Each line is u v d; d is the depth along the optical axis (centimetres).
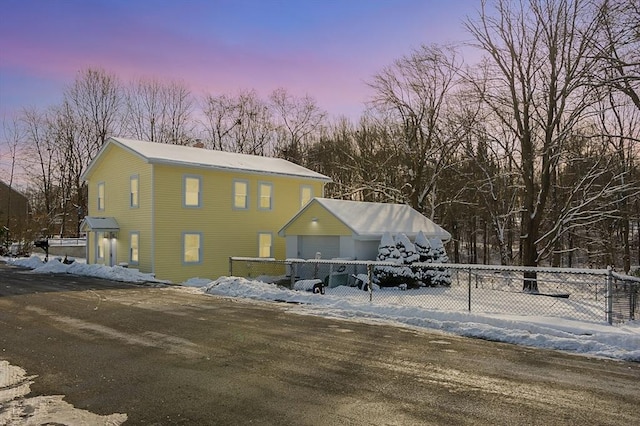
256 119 4803
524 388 553
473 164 3341
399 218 2305
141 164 2142
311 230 2138
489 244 4344
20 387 552
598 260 3306
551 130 2116
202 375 597
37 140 4556
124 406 491
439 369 630
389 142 3459
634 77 1708
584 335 811
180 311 1088
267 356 690
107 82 4528
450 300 1414
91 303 1205
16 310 1090
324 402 502
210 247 2256
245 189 2423
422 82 3103
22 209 5234
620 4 1784
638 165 2400
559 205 2777
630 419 459
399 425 442
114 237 2317
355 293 1617
